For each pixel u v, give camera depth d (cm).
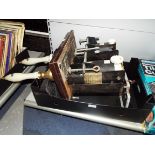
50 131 93
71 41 95
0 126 96
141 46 108
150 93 82
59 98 85
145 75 92
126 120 85
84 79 84
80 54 99
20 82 108
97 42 107
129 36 106
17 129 94
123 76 83
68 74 85
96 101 94
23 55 113
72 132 92
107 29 107
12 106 107
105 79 84
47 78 90
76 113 91
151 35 102
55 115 100
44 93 86
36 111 103
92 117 88
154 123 79
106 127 93
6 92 102
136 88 97
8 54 106
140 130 83
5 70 107
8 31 107
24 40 135
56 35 119
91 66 86
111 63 85
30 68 115
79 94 95
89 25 108
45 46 134
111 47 94
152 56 111
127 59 116
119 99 94
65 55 84
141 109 77
